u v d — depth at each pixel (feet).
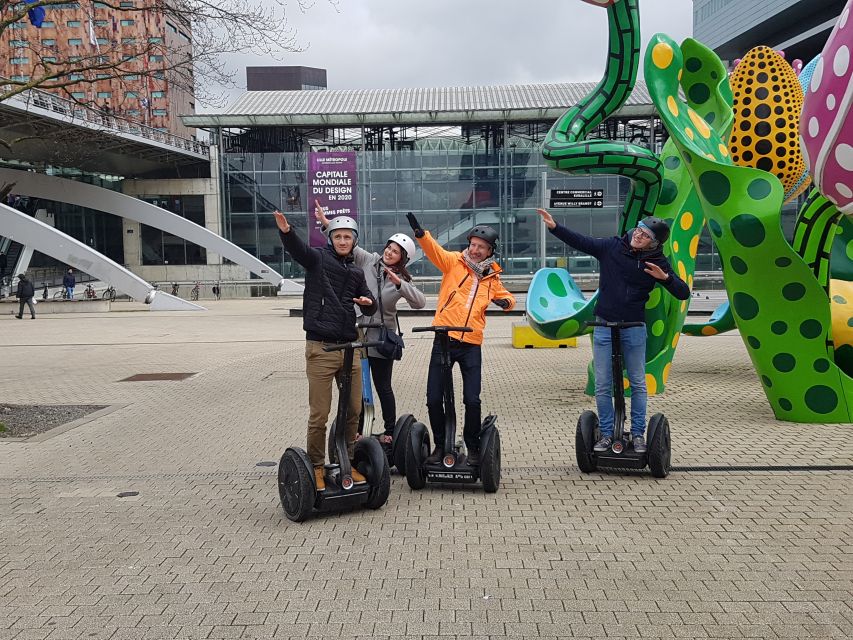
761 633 10.53
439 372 17.21
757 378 34.94
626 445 18.40
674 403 28.68
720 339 53.26
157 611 11.44
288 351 48.65
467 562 13.20
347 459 15.66
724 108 29.58
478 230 17.22
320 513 15.98
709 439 22.39
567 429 24.50
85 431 24.76
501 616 11.14
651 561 13.12
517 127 144.56
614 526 14.93
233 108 140.67
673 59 25.21
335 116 130.62
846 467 19.01
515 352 47.39
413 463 17.15
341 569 12.96
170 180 145.89
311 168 128.77
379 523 15.29
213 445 22.67
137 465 20.33
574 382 34.76
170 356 46.32
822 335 23.95
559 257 138.51
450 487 17.84
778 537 14.20
